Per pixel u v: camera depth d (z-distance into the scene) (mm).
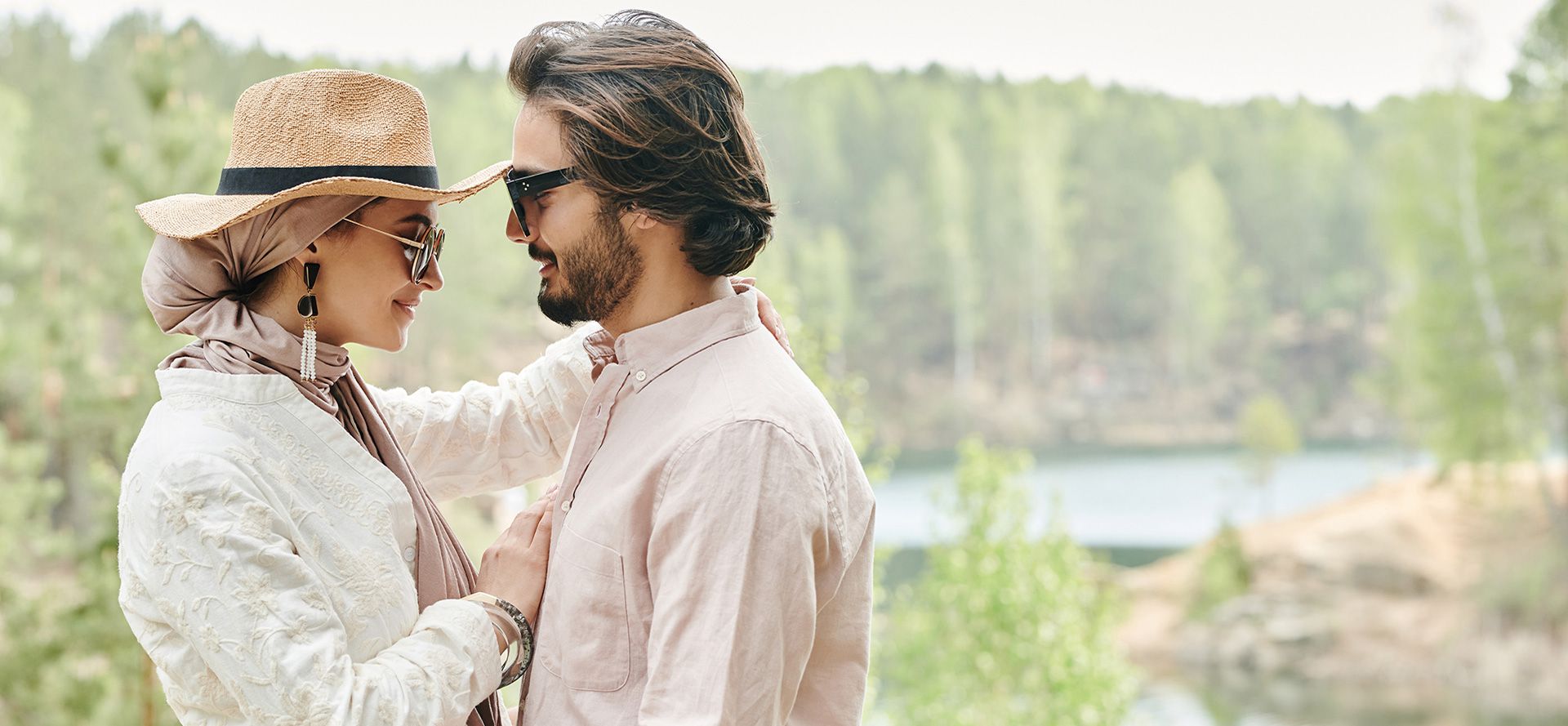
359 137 1381
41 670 5434
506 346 37906
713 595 1263
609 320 1455
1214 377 55406
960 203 56562
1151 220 57500
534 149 1394
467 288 37562
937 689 8672
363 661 1343
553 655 1403
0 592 5773
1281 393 54562
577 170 1361
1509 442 21984
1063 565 9094
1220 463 45844
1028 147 58125
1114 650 9516
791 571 1280
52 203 26391
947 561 8891
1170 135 61969
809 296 53906
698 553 1274
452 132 38969
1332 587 22781
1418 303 23328
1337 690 20234
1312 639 21656
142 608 1271
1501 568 20969
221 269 1382
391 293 1431
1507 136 22469
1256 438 35812
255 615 1233
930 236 56656
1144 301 57062
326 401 1441
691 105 1364
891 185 58000
